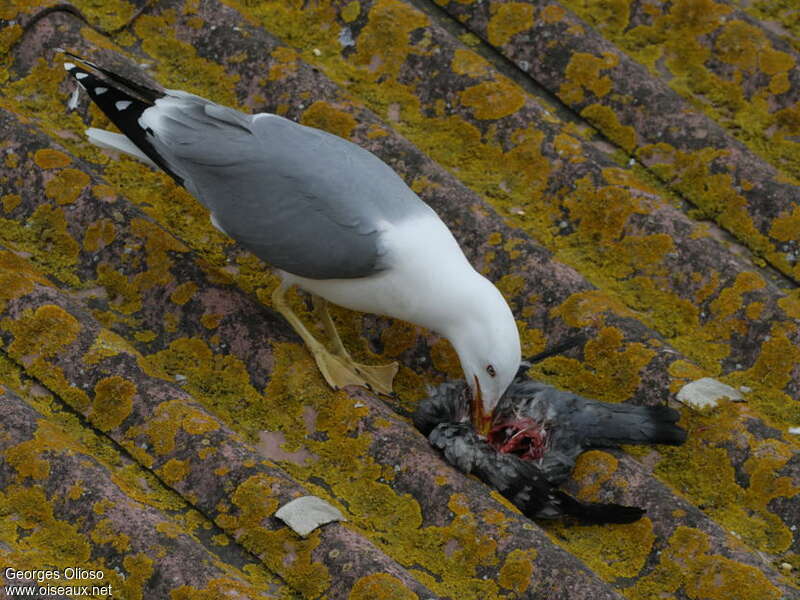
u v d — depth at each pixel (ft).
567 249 29.01
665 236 28.60
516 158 30.32
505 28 33.24
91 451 21.84
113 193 26.66
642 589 21.74
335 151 25.58
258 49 31.07
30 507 19.85
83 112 29.40
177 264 25.89
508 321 24.66
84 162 28.09
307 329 27.76
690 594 21.53
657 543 22.29
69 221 26.27
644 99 31.89
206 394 24.22
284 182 24.95
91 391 22.58
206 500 21.16
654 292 28.14
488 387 24.86
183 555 19.33
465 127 30.86
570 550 22.44
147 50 31.42
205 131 25.58
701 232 28.78
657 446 24.89
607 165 29.99
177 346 24.89
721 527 22.61
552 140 30.30
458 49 31.96
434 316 25.38
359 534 20.86
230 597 18.67
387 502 22.31
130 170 28.89
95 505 19.79
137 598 18.90
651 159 31.40
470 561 21.11
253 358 24.81
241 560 20.47
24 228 26.30
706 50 34.58
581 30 32.99
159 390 22.67
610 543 22.54
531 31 33.06
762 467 23.91
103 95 26.40
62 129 29.17
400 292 25.26
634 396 25.70
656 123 31.63
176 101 26.04
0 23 29.96
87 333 23.34
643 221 28.91
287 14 33.14
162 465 21.63
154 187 28.78
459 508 21.90
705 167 30.91
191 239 28.25
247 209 25.20
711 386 25.38
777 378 26.48
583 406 24.70
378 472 22.82
